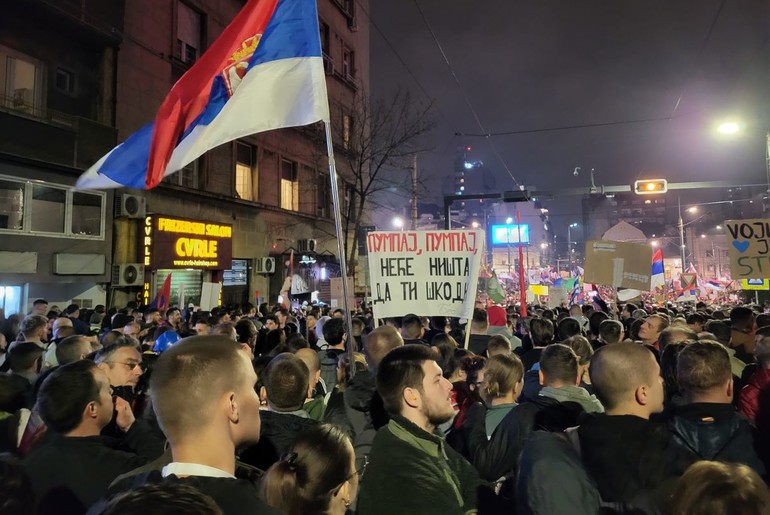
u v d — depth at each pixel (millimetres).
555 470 2283
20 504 2193
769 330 4855
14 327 8711
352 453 2309
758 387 3717
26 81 15258
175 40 20000
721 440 2865
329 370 6383
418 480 2361
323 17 29609
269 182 25312
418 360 2678
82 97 16844
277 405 3475
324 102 4938
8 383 3717
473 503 2812
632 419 2416
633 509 2213
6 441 3590
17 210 14797
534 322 6773
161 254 18312
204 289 14000
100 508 1524
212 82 5223
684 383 3082
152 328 8594
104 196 17219
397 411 2646
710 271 76062
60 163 15477
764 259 9000
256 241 24141
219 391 1826
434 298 6363
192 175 20766
